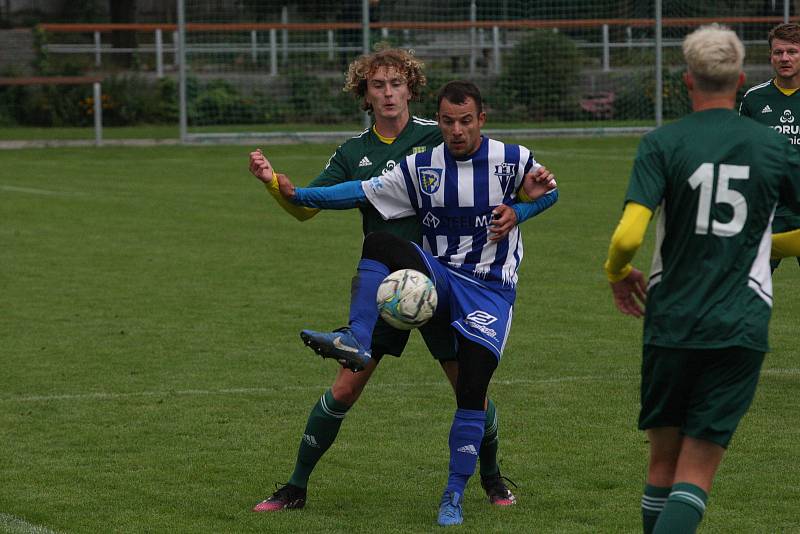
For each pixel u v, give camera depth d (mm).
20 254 39938
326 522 15945
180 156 72750
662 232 12961
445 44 94188
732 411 12602
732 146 12680
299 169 65438
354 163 17438
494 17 96938
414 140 17344
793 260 38500
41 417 21281
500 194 16141
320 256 39688
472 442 15688
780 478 17672
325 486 17562
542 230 45188
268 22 99625
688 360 12656
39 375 24328
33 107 89625
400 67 17203
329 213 50344
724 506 16438
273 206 52250
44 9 127938
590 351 26406
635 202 12641
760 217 12734
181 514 16266
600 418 21125
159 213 49844
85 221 47500
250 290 33844
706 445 12656
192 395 22797
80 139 81062
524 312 30750
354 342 14984
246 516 16188
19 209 50562
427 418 21234
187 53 93688
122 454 19109
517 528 15609
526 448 19344
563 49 87250
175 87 91938
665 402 13000
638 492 17125
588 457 18844
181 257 39469
